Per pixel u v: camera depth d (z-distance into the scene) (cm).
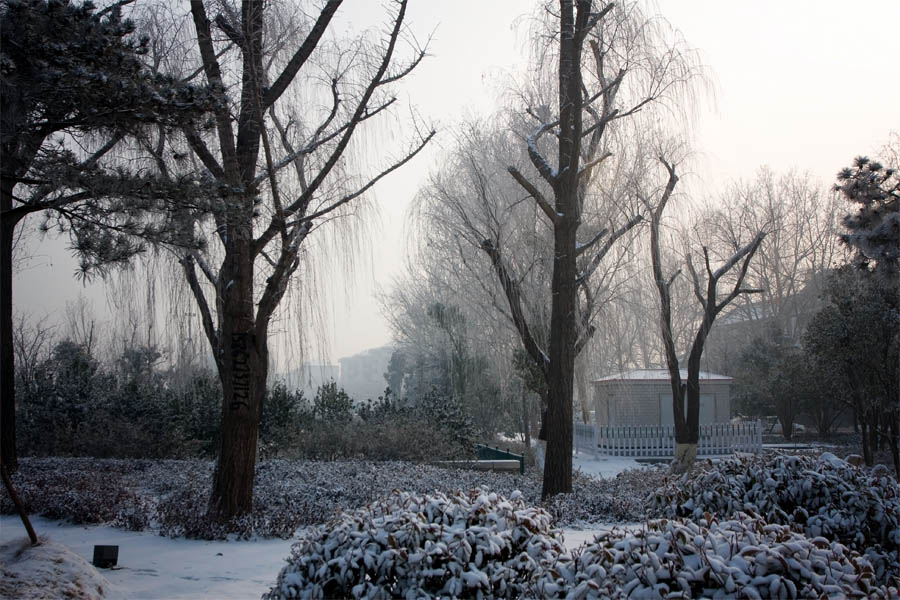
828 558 416
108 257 786
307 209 1276
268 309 1061
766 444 3291
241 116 1081
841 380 2177
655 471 1769
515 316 1495
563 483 1300
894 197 1540
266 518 1005
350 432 2042
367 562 459
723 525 460
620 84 1620
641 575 404
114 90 727
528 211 1778
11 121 706
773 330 4122
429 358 3781
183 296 1408
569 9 1398
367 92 1085
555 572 438
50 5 707
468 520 498
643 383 3105
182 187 804
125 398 2133
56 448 1986
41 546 620
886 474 711
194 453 2086
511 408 3123
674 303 2675
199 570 752
